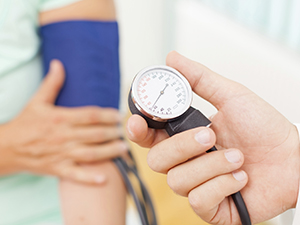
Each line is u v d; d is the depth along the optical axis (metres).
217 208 0.65
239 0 2.44
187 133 0.59
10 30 0.90
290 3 2.22
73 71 0.93
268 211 0.68
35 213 0.94
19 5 0.90
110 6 1.02
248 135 0.68
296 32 2.26
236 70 2.44
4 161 0.91
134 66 2.59
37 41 0.98
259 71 2.34
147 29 2.52
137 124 0.61
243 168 0.69
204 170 0.61
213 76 0.68
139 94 0.65
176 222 1.64
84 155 0.90
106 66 0.96
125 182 0.92
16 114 0.96
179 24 2.57
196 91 0.71
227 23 2.46
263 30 2.41
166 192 1.82
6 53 0.90
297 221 0.65
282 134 0.67
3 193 0.93
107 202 0.86
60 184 0.90
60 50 0.94
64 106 0.93
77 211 0.85
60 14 0.95
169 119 0.64
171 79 0.68
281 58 2.25
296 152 0.67
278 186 0.67
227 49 2.43
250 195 0.68
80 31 0.93
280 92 2.28
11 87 0.93
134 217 1.22
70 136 0.90
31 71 0.96
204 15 2.51
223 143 0.71
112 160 0.94
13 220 0.93
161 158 0.62
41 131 0.91
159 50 2.63
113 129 0.95
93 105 0.93
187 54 2.63
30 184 0.95
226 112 0.69
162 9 2.51
